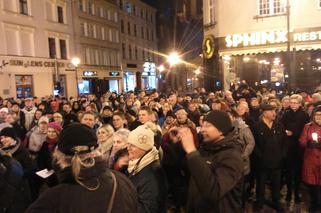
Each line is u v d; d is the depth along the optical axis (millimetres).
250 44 17344
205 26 19672
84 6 36406
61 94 31172
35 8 28359
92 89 37938
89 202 1820
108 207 1857
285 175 6645
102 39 40375
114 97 16422
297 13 16484
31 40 27906
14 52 26016
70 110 10469
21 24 26641
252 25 17484
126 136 4164
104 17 41000
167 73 59969
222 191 2455
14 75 25781
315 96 7902
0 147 4543
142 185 3131
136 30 51094
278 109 7539
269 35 16844
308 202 6203
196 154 2488
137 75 51438
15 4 26125
